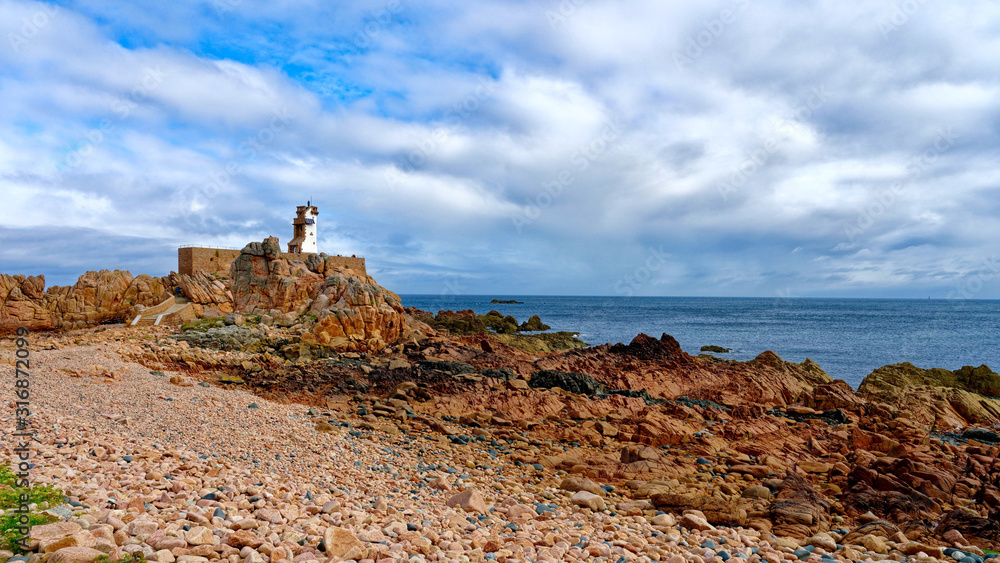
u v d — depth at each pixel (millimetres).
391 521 11125
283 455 18172
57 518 7707
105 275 57594
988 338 96500
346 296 50156
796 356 74062
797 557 12047
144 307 55656
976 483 18969
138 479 11266
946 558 12523
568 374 38469
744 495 17984
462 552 9656
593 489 17688
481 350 48219
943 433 32312
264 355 39594
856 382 56438
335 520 10516
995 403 37500
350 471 17219
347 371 37625
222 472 13750
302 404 30578
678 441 26781
